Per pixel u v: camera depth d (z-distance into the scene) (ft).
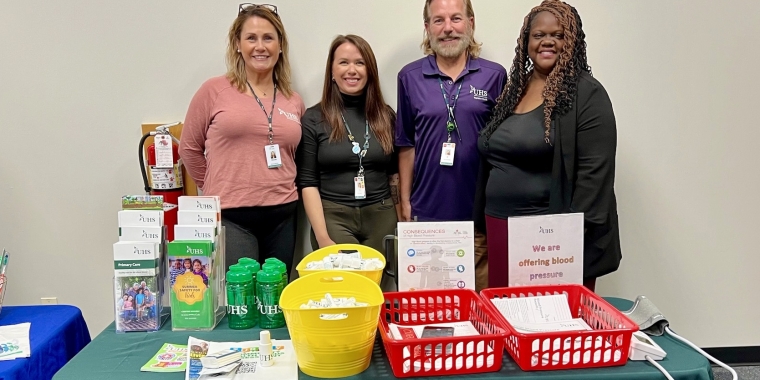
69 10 7.52
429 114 6.99
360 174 7.29
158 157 7.25
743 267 8.59
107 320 8.38
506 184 5.85
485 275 7.20
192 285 4.42
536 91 5.97
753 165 8.32
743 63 8.04
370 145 7.27
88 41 7.61
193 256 4.40
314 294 3.99
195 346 4.00
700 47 7.98
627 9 7.84
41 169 7.93
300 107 7.48
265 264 4.59
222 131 6.77
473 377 3.61
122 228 4.60
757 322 8.70
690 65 8.02
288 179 7.15
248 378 3.62
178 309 4.43
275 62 7.03
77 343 5.44
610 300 5.20
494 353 3.65
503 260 5.99
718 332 8.70
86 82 7.72
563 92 5.32
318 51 7.81
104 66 7.69
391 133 7.50
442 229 4.48
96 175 7.98
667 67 8.01
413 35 7.83
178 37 7.66
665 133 8.18
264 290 4.43
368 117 7.35
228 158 6.86
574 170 5.39
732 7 7.89
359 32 7.80
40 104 7.75
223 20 7.64
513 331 3.68
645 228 8.45
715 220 8.46
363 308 3.51
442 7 6.79
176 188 7.49
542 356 3.70
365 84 7.24
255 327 4.53
